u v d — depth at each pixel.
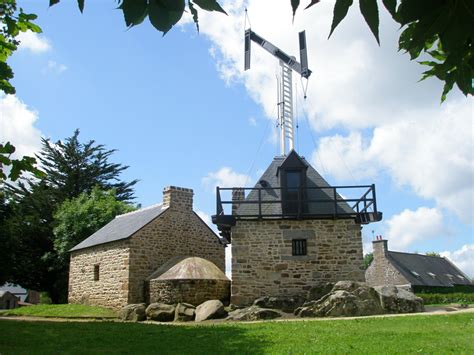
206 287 21.12
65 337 13.08
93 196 37.34
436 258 47.50
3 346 11.54
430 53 2.59
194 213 26.69
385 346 10.66
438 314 16.03
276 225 19.88
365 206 19.50
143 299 22.42
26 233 36.50
